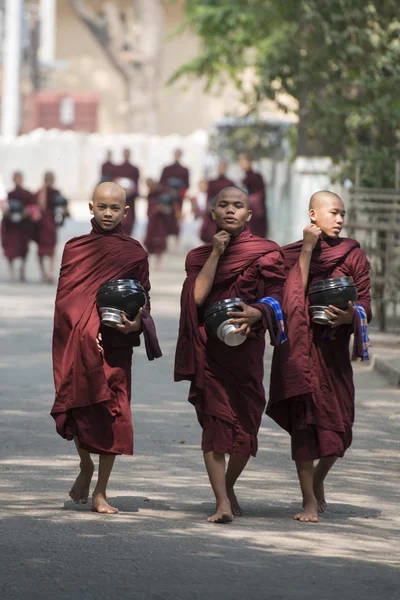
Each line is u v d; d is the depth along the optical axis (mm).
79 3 113562
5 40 101750
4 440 19188
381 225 31828
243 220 14617
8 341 30578
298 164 42406
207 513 14914
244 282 14492
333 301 14500
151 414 21562
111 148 101562
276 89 41094
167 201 51906
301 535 13859
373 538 13828
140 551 12953
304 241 14820
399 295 32469
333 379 14766
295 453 14703
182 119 119750
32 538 13414
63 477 16812
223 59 63531
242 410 14555
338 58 36469
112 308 14492
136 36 115375
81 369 14594
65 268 14922
